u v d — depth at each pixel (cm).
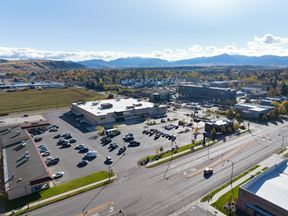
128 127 11750
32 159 7175
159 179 6556
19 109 15662
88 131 11138
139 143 9381
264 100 17400
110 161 7688
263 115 13188
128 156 8144
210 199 5659
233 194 5878
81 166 7375
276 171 6138
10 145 8500
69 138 10100
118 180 6488
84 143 9500
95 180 6481
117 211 5197
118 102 15850
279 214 4638
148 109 14075
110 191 5953
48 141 9750
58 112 15012
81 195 5772
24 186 5738
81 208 5281
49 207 5316
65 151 8650
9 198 5609
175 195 5809
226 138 10075
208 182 6425
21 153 7688
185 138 10094
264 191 5250
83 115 13575
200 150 8688
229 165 7456
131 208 5300
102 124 12206
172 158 7938
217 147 9006
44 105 16988
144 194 5838
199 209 5312
